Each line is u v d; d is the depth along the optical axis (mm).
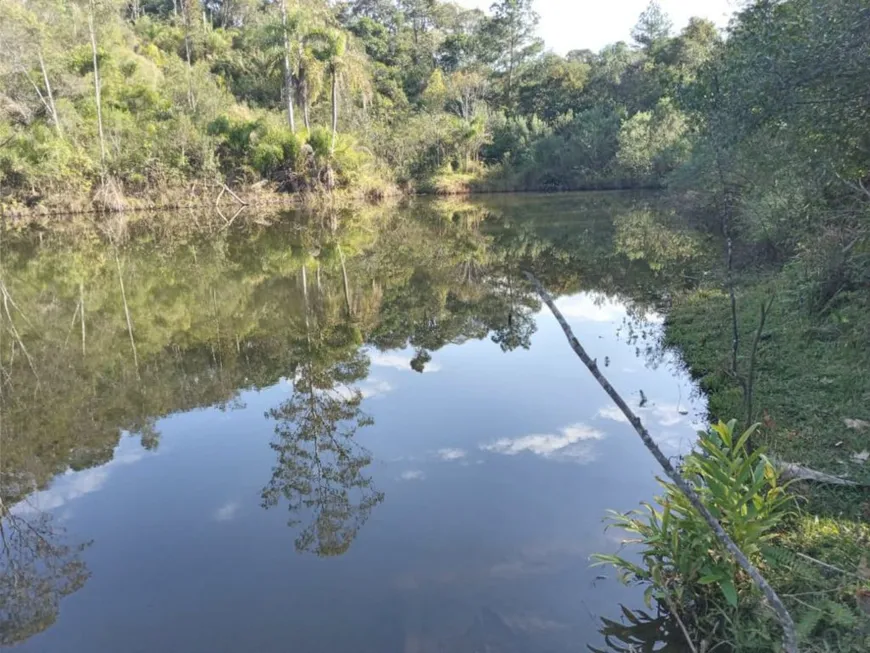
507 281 12367
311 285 12375
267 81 36406
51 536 3936
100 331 9289
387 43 57906
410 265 14367
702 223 16359
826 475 3656
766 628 2674
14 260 15664
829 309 6121
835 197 6633
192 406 6262
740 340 6512
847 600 2748
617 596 3115
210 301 11156
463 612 3047
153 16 50250
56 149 24109
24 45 24828
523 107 49750
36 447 5379
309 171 31219
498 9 50656
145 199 27078
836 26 5445
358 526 3863
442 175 39406
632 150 35156
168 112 28891
